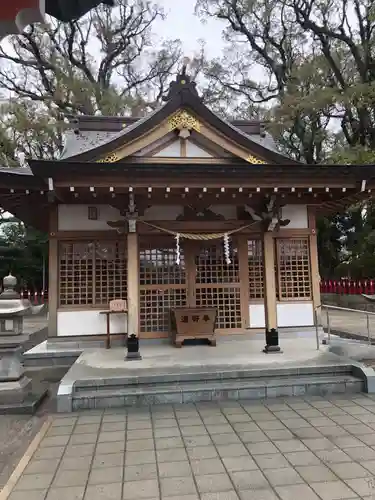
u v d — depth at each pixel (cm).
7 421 507
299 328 909
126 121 1123
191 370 622
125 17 2534
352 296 1878
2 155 1697
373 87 1631
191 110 823
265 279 768
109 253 877
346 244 2416
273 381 606
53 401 590
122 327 864
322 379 613
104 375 600
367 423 469
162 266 894
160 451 402
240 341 878
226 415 509
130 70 2703
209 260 909
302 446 406
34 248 2366
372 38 1958
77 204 855
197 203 777
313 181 726
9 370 561
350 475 343
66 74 2091
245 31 2467
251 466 364
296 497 309
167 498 313
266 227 779
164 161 848
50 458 390
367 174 725
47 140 1778
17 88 2250
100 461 381
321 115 2125
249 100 2675
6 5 140
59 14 181
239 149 843
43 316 1977
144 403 560
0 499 315
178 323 821
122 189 687
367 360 814
